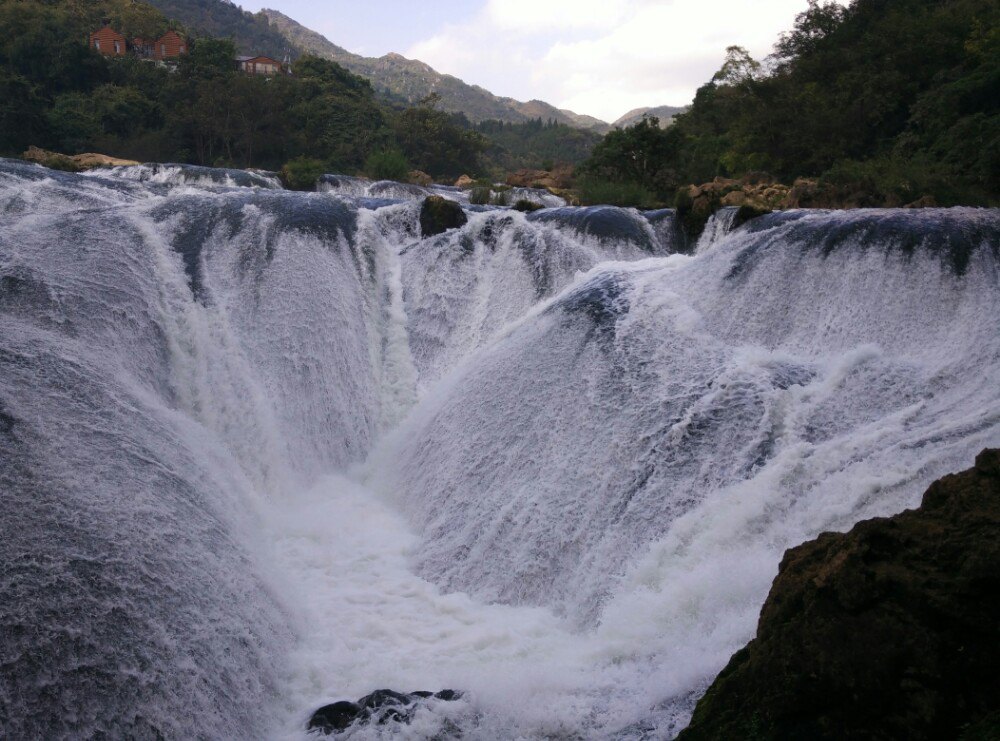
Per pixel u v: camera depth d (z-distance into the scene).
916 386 10.88
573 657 9.24
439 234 18.94
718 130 60.28
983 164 25.20
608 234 19.92
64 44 78.69
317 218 17.84
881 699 5.82
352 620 10.47
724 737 6.39
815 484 9.72
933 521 6.32
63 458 9.66
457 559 11.70
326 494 13.96
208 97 70.38
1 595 7.66
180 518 10.12
